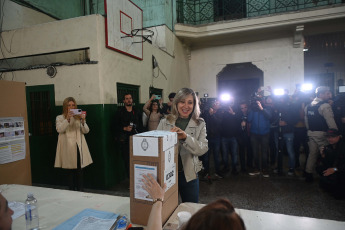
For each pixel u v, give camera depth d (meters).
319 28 5.95
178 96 1.64
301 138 4.10
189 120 1.69
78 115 2.98
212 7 7.10
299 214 2.53
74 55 3.80
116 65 3.73
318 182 3.45
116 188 3.49
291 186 3.35
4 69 3.94
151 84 4.95
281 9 6.45
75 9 5.70
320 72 8.59
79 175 3.04
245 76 8.27
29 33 3.79
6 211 0.72
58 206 1.40
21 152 2.31
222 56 6.99
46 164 3.74
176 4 6.54
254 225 1.13
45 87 3.67
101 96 3.38
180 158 1.62
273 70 6.45
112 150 3.59
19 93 2.30
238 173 4.01
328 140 3.01
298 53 6.20
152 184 1.04
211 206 0.52
